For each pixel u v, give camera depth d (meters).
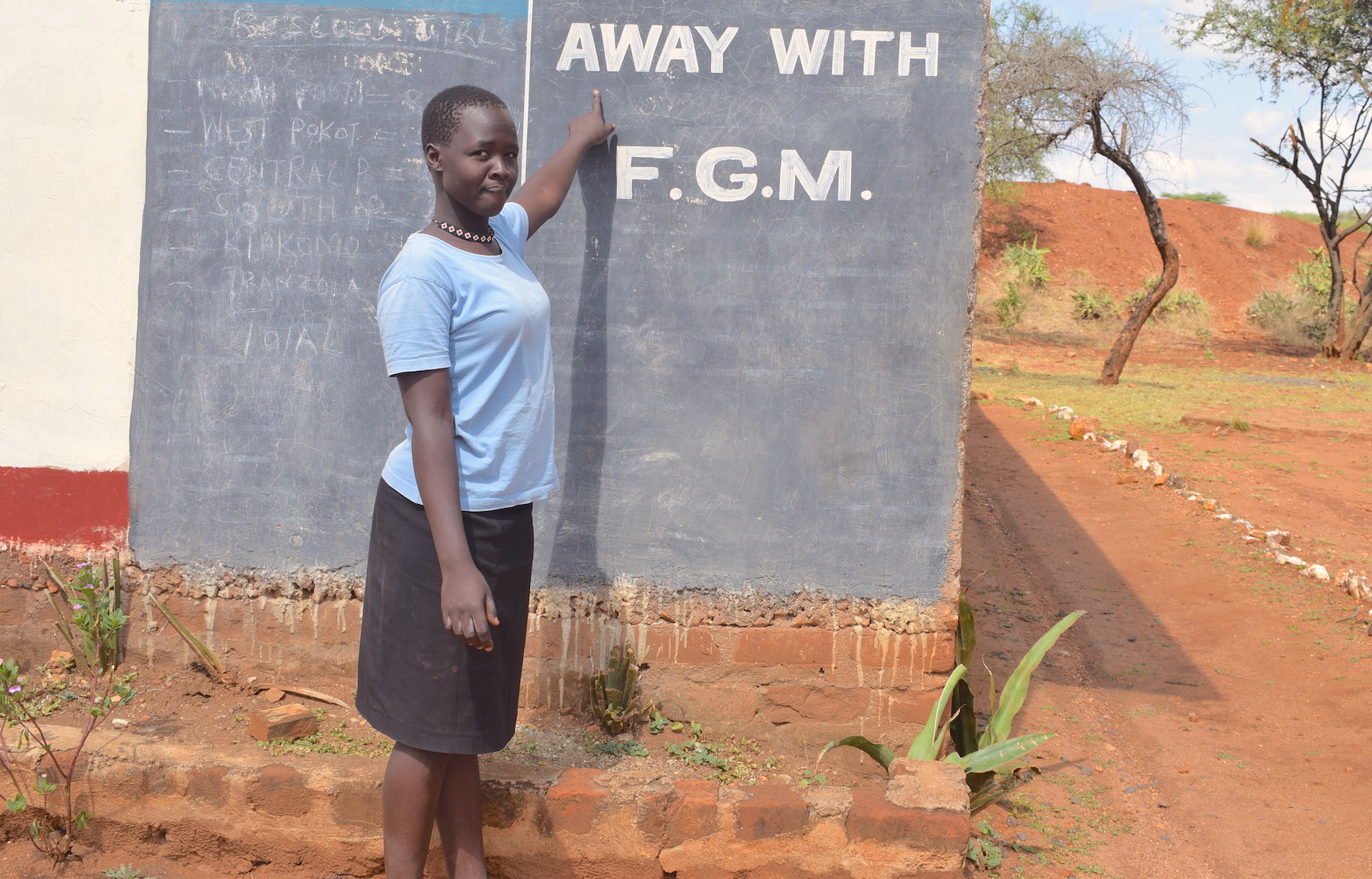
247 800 2.94
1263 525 7.60
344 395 3.42
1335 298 19.91
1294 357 20.11
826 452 3.36
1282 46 18.02
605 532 3.42
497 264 2.44
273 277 3.39
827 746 3.17
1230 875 3.22
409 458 2.48
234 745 3.15
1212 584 6.27
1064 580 6.36
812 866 2.85
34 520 3.54
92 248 3.41
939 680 3.42
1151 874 3.21
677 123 3.27
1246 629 5.55
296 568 3.49
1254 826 3.54
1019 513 7.87
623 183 3.29
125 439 3.48
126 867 2.97
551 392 2.55
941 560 3.38
